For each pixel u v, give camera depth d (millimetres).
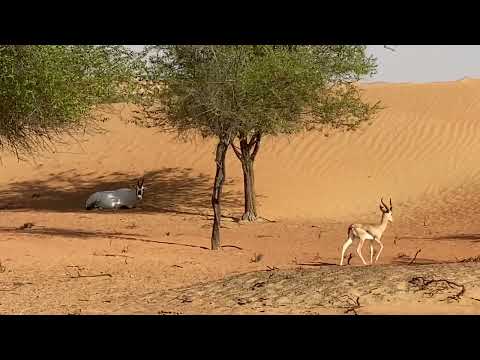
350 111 27219
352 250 20062
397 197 32500
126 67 18031
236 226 26844
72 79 16719
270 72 18203
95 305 12359
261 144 38375
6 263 16656
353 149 37062
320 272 12953
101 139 41281
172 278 15078
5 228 24516
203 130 23344
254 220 28250
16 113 16938
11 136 18531
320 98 25812
